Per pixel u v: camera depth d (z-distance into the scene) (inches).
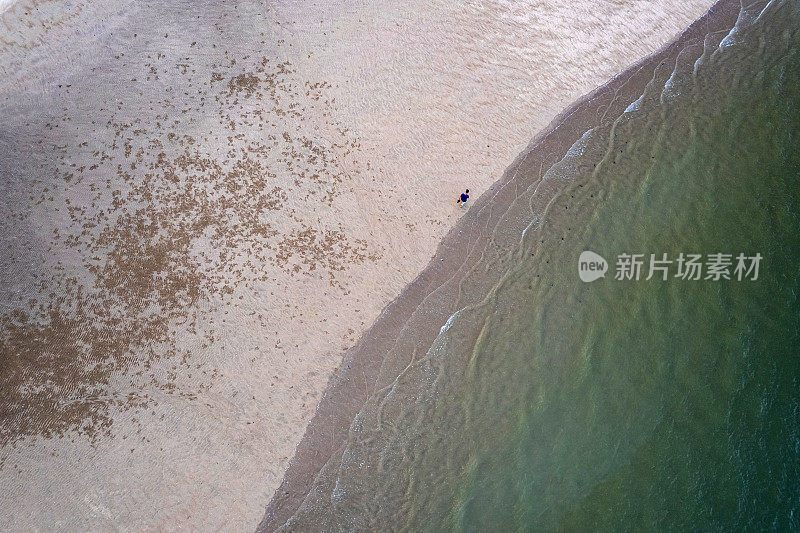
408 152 884.0
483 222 828.0
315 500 676.1
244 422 711.1
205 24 975.6
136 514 661.3
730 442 658.8
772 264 764.0
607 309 749.9
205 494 674.2
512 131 895.7
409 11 987.3
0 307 765.9
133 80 925.2
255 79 939.3
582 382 709.3
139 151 872.9
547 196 837.2
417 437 699.4
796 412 672.4
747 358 705.6
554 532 627.5
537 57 945.5
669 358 711.7
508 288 777.6
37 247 801.6
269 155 878.4
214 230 822.5
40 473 677.9
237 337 755.4
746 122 867.4
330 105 921.5
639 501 634.8
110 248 805.2
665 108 889.5
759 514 625.3
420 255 816.3
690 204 813.9
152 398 717.3
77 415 708.0
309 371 743.1
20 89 903.7
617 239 798.5
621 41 951.6
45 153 864.3
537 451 675.4
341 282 796.6
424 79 936.9
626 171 844.6
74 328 755.4
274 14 992.2
